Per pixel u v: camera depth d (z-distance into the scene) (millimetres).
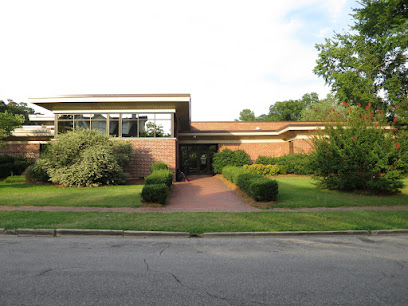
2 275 4309
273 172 21859
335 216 8930
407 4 16406
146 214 9172
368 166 12766
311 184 16844
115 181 16844
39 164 16500
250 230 7367
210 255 5516
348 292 3773
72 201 11336
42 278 4191
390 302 3488
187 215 9078
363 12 18250
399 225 7891
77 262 4988
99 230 7176
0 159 21328
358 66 18984
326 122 15008
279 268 4746
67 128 19578
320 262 5086
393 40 15844
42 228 7246
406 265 4918
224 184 18219
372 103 18688
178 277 4293
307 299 3555
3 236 6961
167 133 19734
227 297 3600
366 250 5910
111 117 19656
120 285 3951
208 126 31406
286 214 9289
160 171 14961
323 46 20547
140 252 5684
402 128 15617
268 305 3395
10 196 12438
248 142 27250
